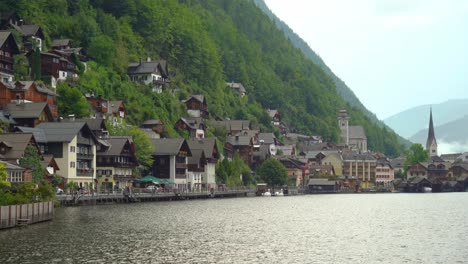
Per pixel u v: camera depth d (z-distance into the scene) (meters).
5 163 99.38
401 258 56.41
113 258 54.75
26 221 76.31
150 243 64.06
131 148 154.62
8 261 52.41
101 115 174.25
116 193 131.00
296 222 90.75
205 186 190.88
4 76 155.75
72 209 107.31
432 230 80.25
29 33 185.75
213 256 56.69
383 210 124.00
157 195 145.75
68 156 129.25
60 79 178.00
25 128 127.06
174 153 169.38
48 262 52.19
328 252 59.62
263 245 64.00
